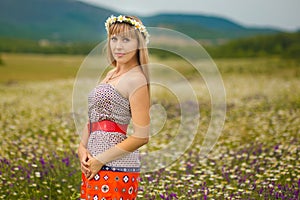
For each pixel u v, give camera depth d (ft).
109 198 10.47
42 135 23.95
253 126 25.94
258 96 35.29
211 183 16.79
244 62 66.80
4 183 15.83
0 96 36.11
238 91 38.29
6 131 23.76
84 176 10.96
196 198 14.92
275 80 45.39
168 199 14.51
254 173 17.20
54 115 28.53
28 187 15.99
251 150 20.27
